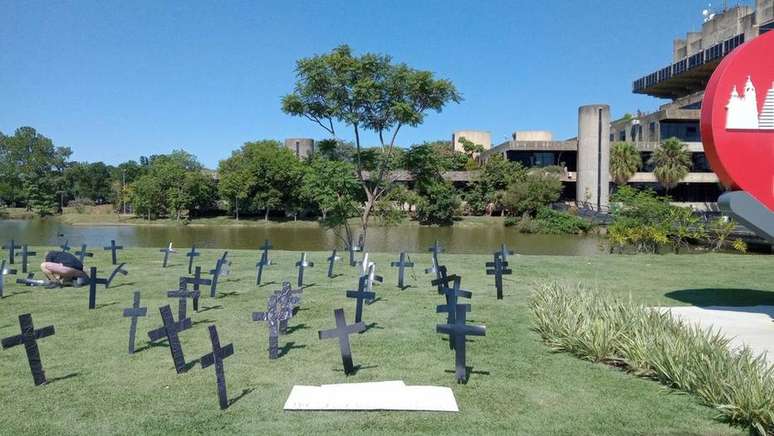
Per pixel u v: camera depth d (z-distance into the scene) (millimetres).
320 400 5941
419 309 10695
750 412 5324
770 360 7316
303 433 5211
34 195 84938
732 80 9367
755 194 9383
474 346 8125
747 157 9367
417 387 6344
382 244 40375
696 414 5680
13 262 16922
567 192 74062
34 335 6457
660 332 7301
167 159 77562
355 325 6953
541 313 8984
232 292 12438
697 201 69250
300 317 10039
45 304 11039
